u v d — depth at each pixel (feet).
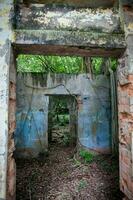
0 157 8.07
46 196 13.55
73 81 23.43
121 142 9.78
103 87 23.66
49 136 31.78
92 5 9.35
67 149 26.73
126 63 9.00
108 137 23.30
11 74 8.82
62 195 13.67
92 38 8.82
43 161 21.33
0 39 8.49
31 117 22.98
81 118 23.38
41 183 15.69
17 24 8.93
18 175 17.24
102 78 23.71
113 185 14.65
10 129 8.85
